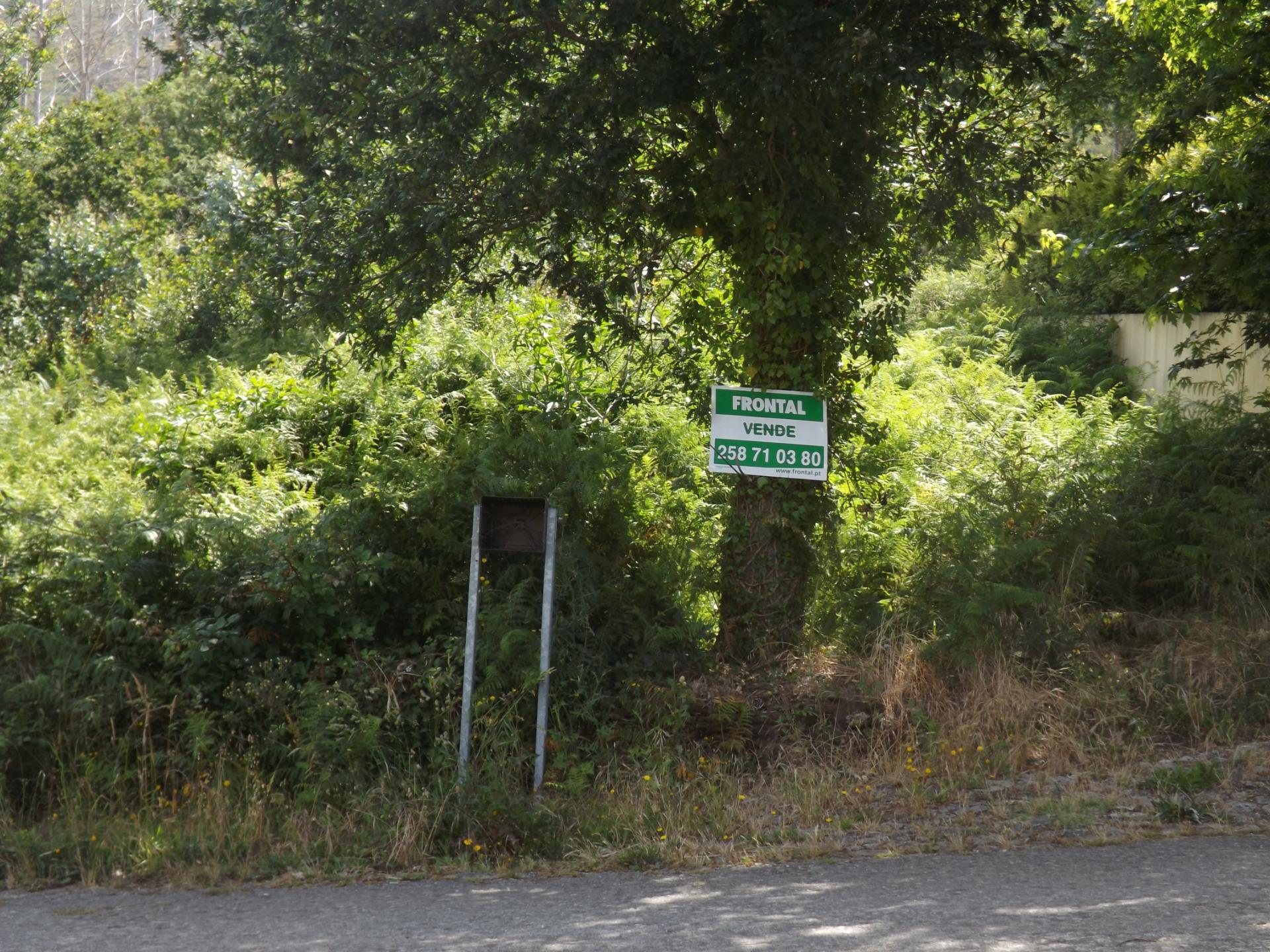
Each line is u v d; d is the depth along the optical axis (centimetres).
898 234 971
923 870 557
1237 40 1093
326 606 825
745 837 636
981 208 924
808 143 851
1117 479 1100
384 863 609
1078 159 1004
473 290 918
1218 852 562
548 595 726
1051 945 436
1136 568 1030
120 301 2075
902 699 826
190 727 719
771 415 905
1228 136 1146
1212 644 879
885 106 871
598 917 501
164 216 2647
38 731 720
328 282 904
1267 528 999
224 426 1164
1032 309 1923
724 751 785
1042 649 871
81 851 623
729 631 916
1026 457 1074
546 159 834
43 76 4878
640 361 1106
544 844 630
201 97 2798
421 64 879
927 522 1016
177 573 839
